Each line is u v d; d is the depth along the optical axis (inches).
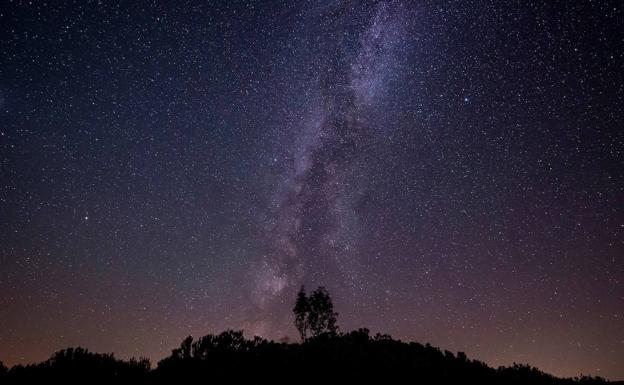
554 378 594.9
